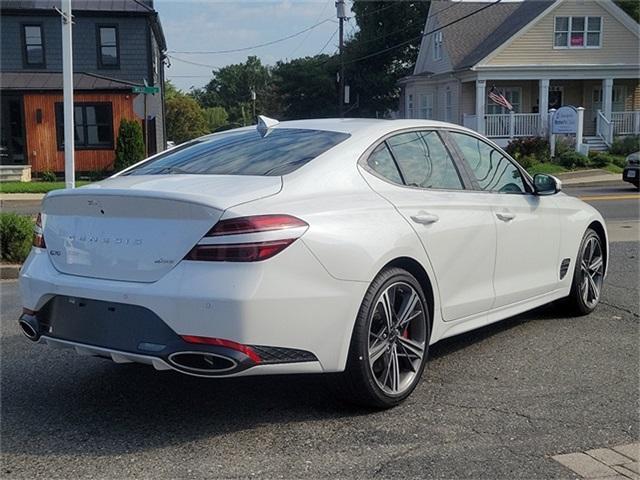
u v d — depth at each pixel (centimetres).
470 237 469
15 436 376
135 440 370
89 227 383
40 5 2748
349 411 406
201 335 340
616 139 3017
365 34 5022
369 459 346
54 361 509
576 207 610
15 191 2236
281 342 352
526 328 586
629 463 343
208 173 416
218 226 347
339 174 411
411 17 4975
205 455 352
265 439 369
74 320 378
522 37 3053
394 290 406
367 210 402
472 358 505
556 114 2808
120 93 2678
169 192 360
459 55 3425
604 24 3084
